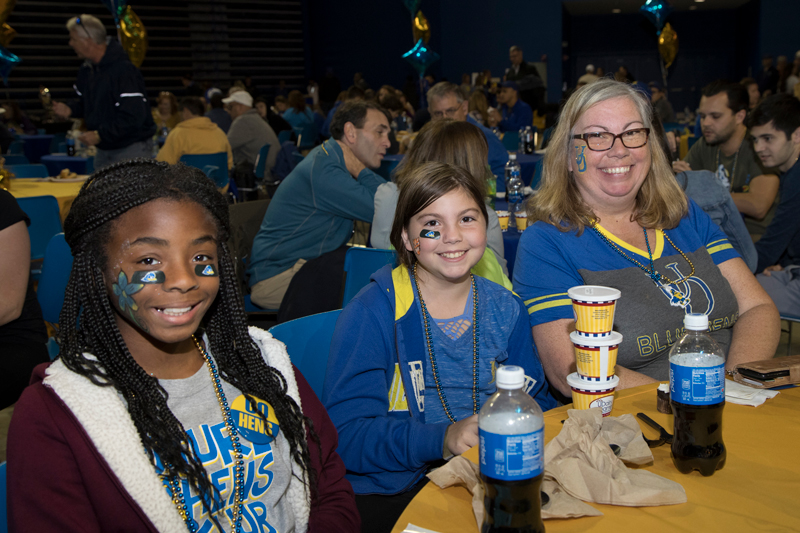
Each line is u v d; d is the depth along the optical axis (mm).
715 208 2479
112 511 929
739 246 2521
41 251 3387
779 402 1281
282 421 1091
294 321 1663
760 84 13125
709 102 3430
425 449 1325
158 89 14953
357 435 1410
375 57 15516
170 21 14969
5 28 8891
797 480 1000
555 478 969
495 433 854
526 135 5812
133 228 966
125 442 931
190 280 980
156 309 980
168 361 1047
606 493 939
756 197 3213
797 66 12094
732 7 17469
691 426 1020
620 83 1787
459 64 14930
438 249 1438
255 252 3117
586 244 1780
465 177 1448
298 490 1127
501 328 1560
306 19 16375
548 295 1748
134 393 984
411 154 2414
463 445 1271
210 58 15422
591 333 1201
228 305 1101
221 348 1109
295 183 3072
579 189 1821
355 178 3244
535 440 853
